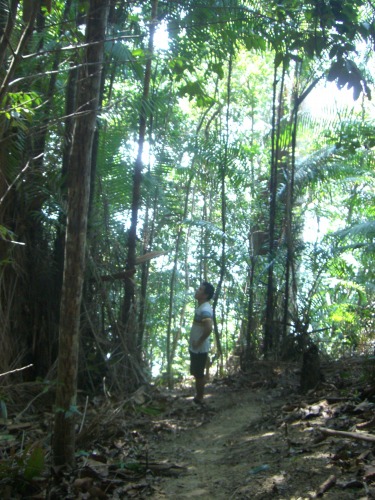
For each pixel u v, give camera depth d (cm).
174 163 1066
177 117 1160
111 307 876
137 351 898
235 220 1170
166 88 1056
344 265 1155
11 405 670
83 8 544
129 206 938
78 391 769
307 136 1374
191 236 1259
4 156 730
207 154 1076
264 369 950
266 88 1430
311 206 1467
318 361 784
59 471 470
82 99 477
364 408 570
